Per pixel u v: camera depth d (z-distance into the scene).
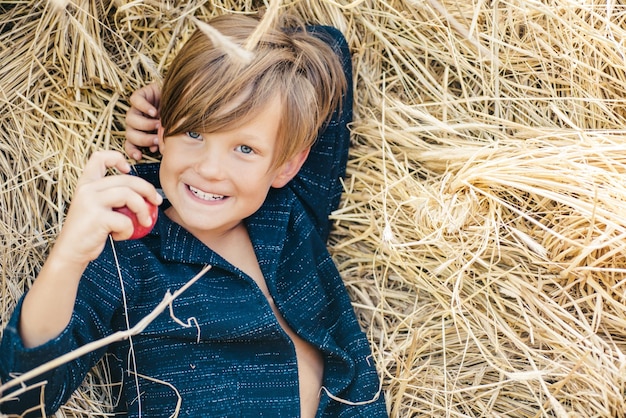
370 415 1.50
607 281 1.54
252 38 1.10
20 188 1.53
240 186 1.37
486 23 1.68
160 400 1.39
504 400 1.61
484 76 1.70
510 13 1.67
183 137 1.36
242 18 1.43
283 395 1.43
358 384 1.51
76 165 1.57
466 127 1.66
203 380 1.40
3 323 1.43
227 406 1.40
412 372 1.62
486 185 1.58
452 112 1.71
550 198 1.51
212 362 1.41
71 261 1.19
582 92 1.67
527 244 1.59
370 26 1.70
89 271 1.34
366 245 1.72
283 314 1.48
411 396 1.60
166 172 1.38
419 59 1.74
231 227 1.51
